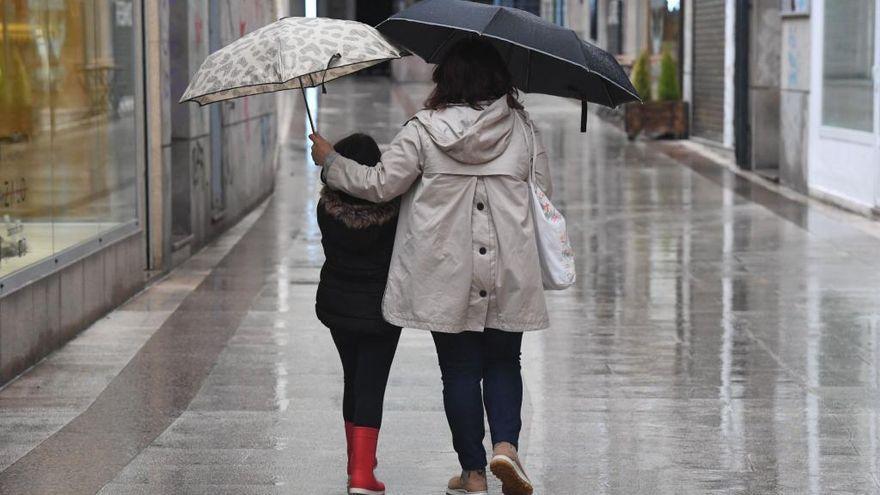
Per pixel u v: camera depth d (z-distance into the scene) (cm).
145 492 1106
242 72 990
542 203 1046
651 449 1249
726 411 1396
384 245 1055
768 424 1341
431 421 1352
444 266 1010
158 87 2250
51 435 1288
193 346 1716
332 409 1398
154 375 1551
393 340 1077
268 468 1181
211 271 2344
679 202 3384
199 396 1451
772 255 2516
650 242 2705
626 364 1630
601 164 4391
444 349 1052
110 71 2008
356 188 1017
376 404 1070
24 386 1492
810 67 3516
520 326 1029
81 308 1802
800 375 1565
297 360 1634
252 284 2203
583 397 1459
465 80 1023
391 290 1027
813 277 2269
